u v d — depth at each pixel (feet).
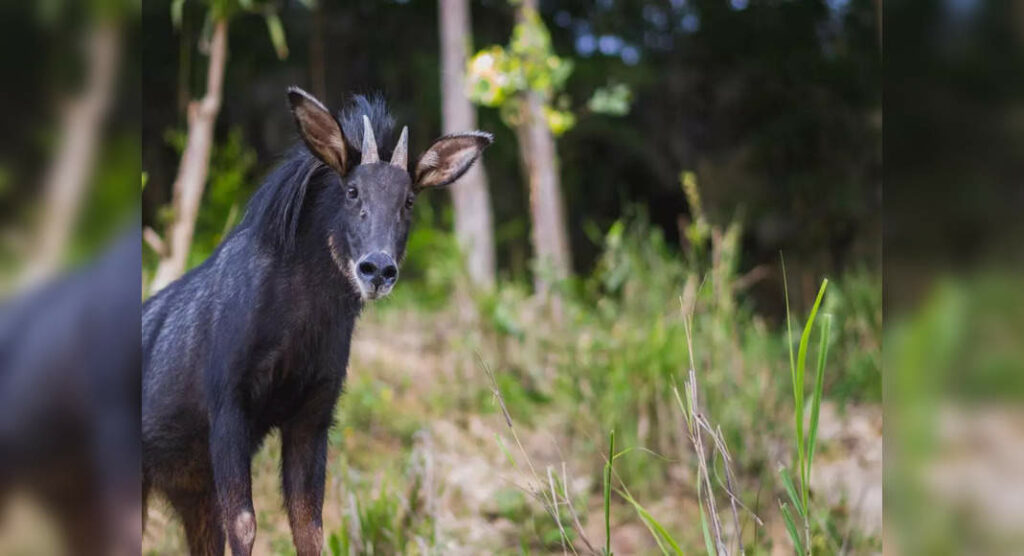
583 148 66.28
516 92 37.96
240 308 14.17
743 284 32.07
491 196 60.08
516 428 25.89
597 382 25.04
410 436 24.41
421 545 16.99
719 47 69.92
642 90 66.64
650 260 30.96
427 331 33.60
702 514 10.21
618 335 27.22
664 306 27.81
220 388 14.17
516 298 33.09
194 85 39.37
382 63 65.05
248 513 13.91
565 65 34.65
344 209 13.82
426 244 37.29
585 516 20.71
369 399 25.75
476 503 21.35
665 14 69.92
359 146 14.66
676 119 68.44
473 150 14.69
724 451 10.44
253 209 14.94
